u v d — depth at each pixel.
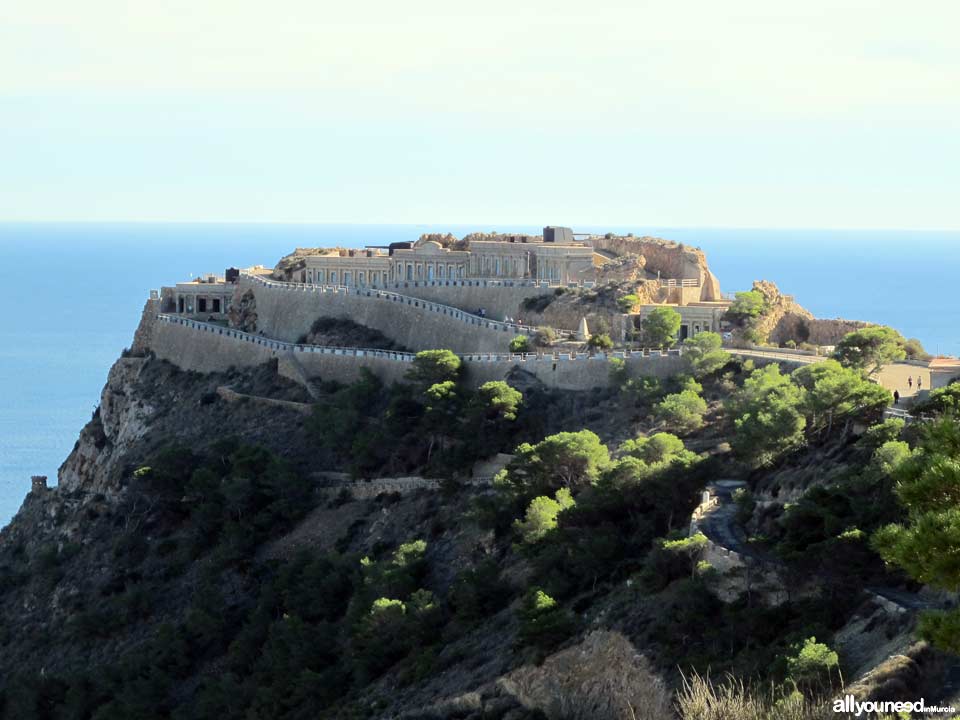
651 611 164.25
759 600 155.38
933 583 96.25
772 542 163.75
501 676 171.38
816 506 160.25
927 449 102.19
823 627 142.25
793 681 128.38
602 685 157.75
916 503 99.00
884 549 99.69
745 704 122.94
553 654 167.50
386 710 182.38
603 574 185.00
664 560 168.88
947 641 94.69
